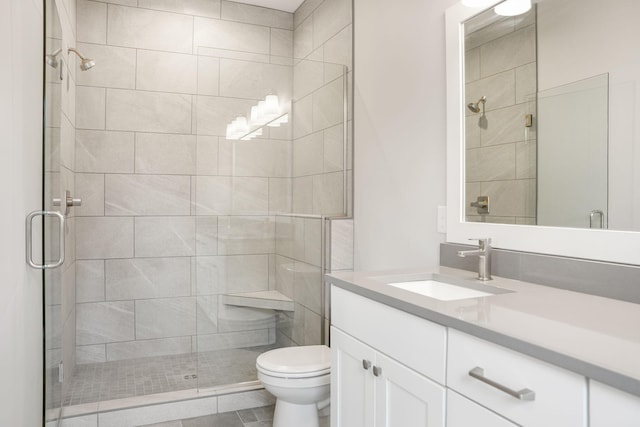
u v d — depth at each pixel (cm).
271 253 274
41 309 182
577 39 141
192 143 345
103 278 324
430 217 212
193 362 322
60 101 217
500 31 170
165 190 339
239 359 267
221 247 265
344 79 288
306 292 279
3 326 135
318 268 281
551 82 150
